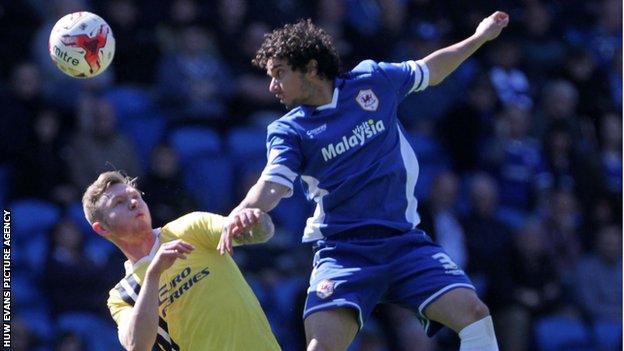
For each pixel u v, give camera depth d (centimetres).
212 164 4369
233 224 1883
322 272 2062
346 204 2048
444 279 2039
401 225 2056
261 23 4675
